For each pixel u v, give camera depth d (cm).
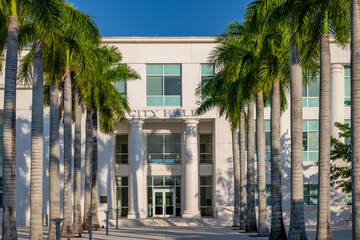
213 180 4744
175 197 4834
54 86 2405
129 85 4612
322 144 1984
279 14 2034
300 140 2069
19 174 4522
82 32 2398
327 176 1975
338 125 3703
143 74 4631
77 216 3120
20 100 4597
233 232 3281
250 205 3186
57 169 2419
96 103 3170
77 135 3166
